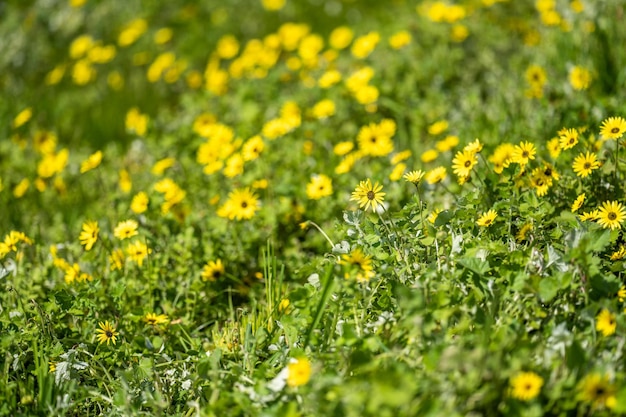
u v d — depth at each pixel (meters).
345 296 2.28
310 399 1.88
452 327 2.06
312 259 2.70
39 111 5.53
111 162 4.62
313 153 3.89
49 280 3.11
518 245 2.39
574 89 3.77
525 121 3.68
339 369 2.02
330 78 4.34
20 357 2.44
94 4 6.94
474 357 1.72
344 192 3.38
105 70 6.30
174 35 6.66
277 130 3.82
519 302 2.09
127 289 2.90
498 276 2.24
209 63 6.03
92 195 4.24
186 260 3.10
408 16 5.55
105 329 2.50
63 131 5.31
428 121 4.10
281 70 5.19
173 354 2.59
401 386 1.69
